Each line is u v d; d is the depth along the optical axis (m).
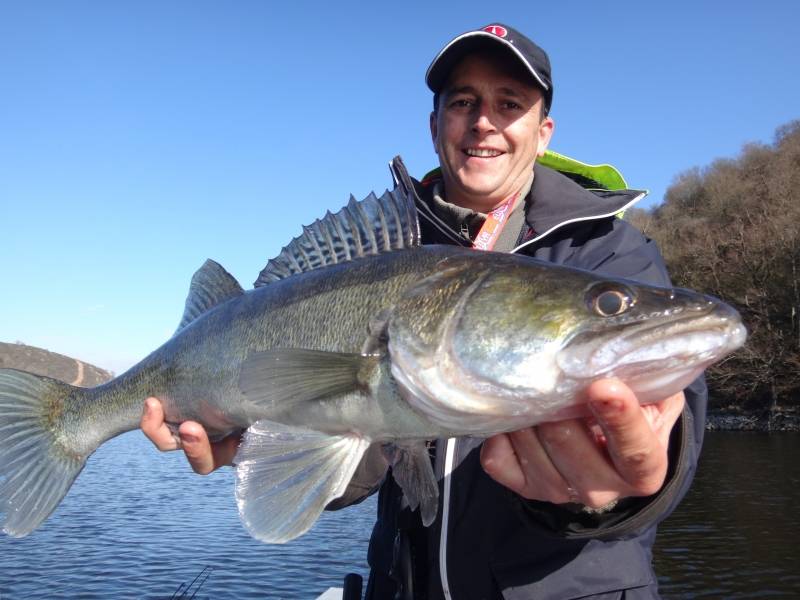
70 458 0.89
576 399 0.52
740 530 3.25
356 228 0.73
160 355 0.84
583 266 0.70
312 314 0.69
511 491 0.55
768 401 7.76
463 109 0.83
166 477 6.07
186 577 2.76
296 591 2.55
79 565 2.97
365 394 0.62
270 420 0.67
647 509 0.50
